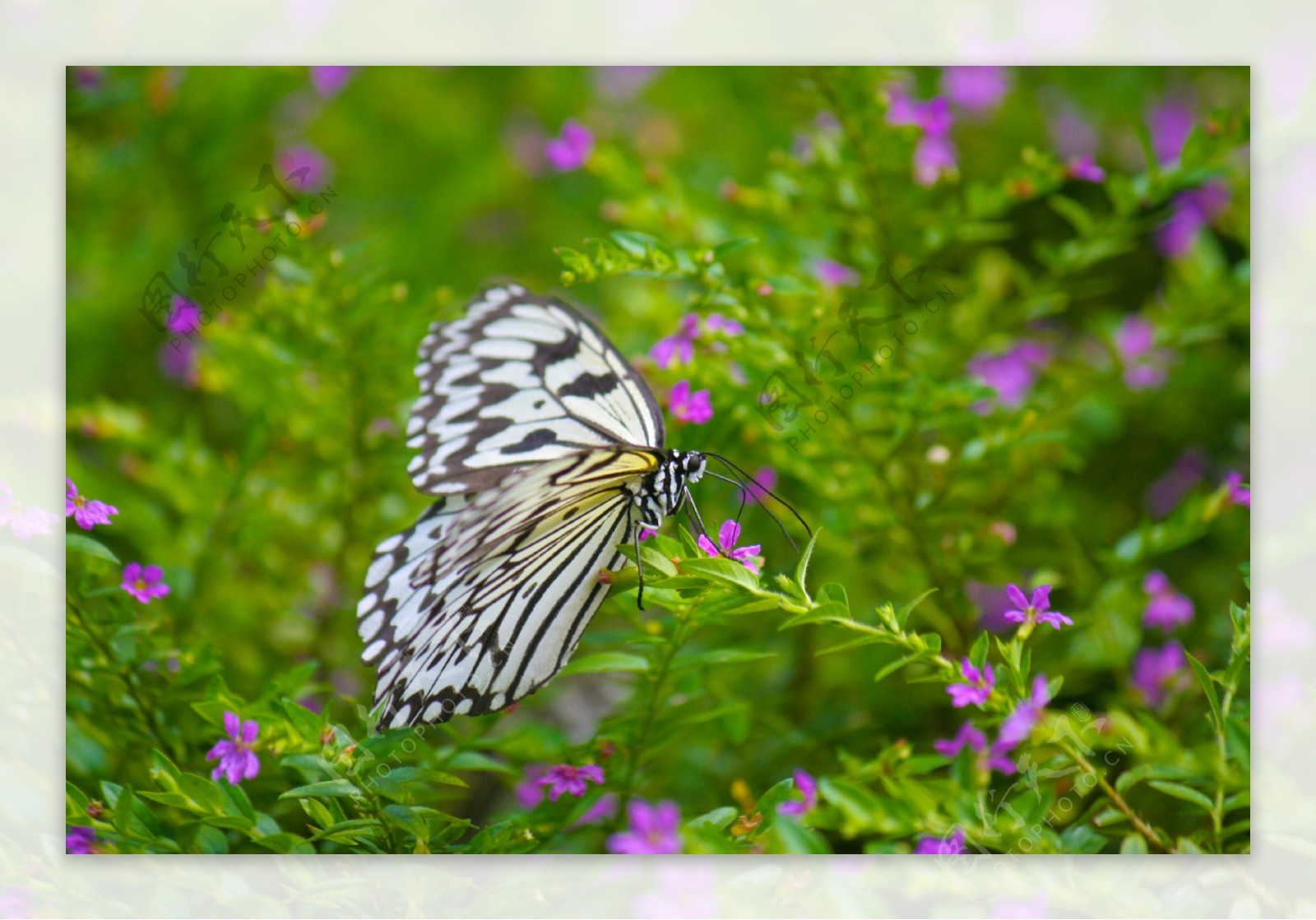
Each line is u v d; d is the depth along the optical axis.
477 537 0.85
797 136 0.96
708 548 0.84
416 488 0.87
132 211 0.96
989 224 0.96
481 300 0.87
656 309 0.95
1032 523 0.94
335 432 0.94
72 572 0.88
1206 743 0.87
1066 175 0.93
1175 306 0.94
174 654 0.88
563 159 0.94
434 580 0.87
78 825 0.85
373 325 0.93
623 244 0.88
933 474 0.93
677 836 0.86
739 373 0.91
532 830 0.87
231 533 0.94
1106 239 0.93
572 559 0.87
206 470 0.95
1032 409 0.92
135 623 0.88
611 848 0.86
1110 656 0.91
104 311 0.96
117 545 0.94
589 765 0.87
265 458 0.95
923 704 0.93
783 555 0.93
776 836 0.85
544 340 0.87
